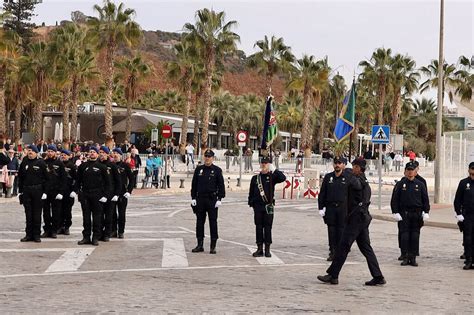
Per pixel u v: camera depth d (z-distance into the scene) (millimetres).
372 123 96188
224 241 15234
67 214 15508
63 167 14961
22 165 14102
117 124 68062
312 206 26859
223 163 53156
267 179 12898
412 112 102562
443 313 8086
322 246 14938
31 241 14141
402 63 68875
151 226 17984
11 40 53750
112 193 14344
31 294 8594
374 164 53969
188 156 45562
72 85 60188
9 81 59594
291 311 7875
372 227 19875
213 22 54188
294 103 93625
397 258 13500
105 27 52062
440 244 16172
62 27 60500
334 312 7906
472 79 65875
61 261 11555
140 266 11289
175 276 10367
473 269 12250
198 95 64312
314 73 64312
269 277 10523
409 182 12625
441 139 27969
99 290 8992
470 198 12336
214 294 8906
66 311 7578
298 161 45312
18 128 62219
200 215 13352
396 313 7988
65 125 59781
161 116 75000
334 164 12500
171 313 7609
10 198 24562
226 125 83062
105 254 12594
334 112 91500
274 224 19656
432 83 70562
